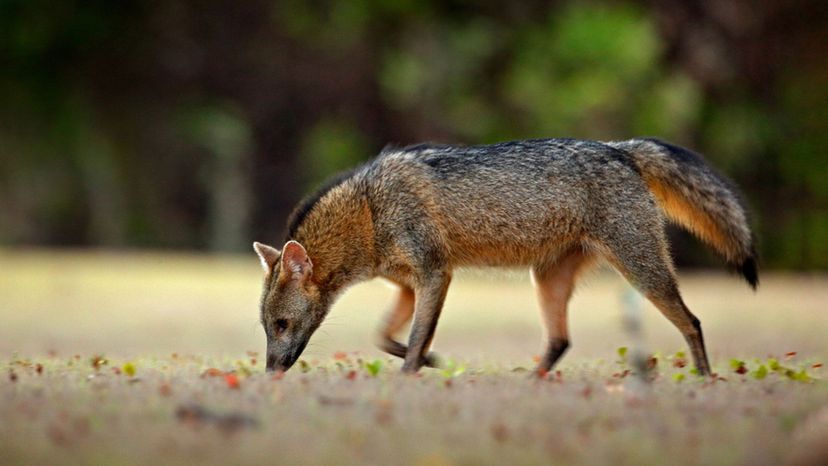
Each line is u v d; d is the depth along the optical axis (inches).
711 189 406.9
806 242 1524.4
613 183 392.2
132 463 217.9
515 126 1505.9
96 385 306.3
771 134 1524.4
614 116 1445.6
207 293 929.5
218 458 221.9
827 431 227.8
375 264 404.8
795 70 1556.3
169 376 339.0
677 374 349.7
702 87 1514.5
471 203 395.9
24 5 1521.9
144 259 1338.6
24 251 1451.8
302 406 270.7
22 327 717.3
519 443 233.8
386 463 219.3
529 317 825.5
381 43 1569.9
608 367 394.6
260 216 1565.0
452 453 226.2
